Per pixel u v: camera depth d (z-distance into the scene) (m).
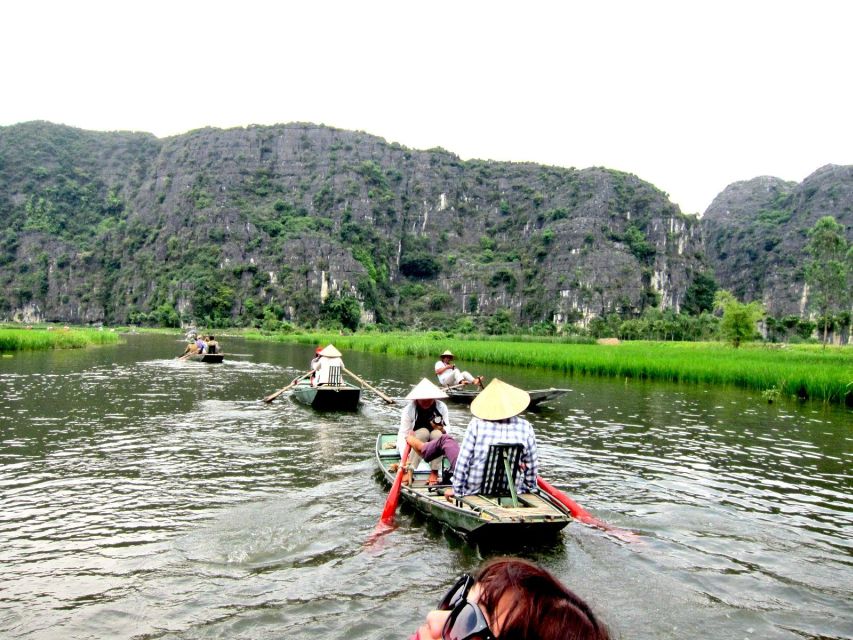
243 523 8.44
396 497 8.70
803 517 9.18
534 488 8.66
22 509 8.89
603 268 162.00
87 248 188.25
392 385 27.55
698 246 187.00
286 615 5.89
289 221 177.75
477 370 35.31
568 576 6.96
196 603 6.11
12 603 6.07
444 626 1.65
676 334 115.56
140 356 40.66
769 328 126.62
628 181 189.25
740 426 16.94
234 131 199.62
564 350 44.78
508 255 184.75
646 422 17.50
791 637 5.70
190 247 168.00
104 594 6.29
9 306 175.38
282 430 15.34
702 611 6.16
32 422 15.53
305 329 140.38
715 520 8.97
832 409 20.53
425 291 184.38
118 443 13.33
